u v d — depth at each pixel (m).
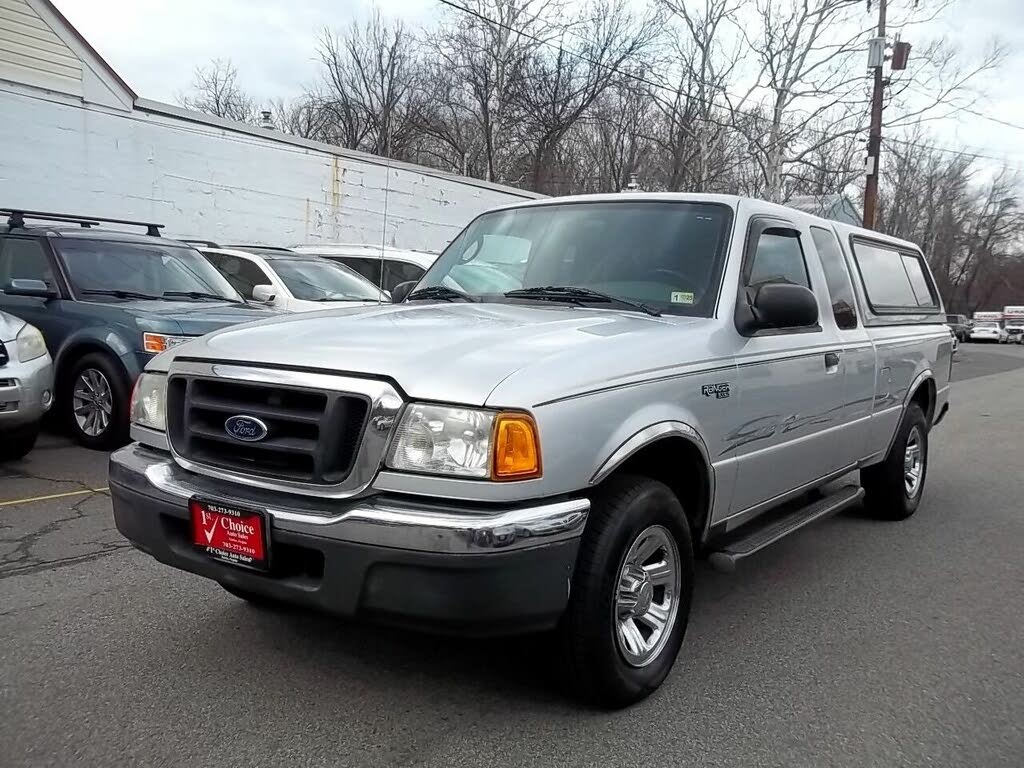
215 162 13.52
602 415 2.95
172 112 12.87
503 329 3.25
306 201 14.89
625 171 32.72
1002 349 40.81
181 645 3.64
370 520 2.65
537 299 4.04
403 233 16.80
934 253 60.00
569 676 3.06
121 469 3.29
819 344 4.52
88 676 3.34
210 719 3.04
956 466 8.59
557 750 2.92
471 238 4.76
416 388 2.72
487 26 28.48
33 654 3.52
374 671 3.44
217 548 2.97
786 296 3.74
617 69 28.75
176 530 3.18
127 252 8.26
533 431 2.72
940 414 7.00
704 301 3.83
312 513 2.76
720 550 3.85
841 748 3.03
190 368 3.17
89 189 12.09
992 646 4.02
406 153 35.62
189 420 3.13
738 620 4.25
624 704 3.19
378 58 36.31
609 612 3.00
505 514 2.66
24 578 4.38
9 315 6.62
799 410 4.29
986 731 3.20
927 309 6.64
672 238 4.11
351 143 37.47
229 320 7.48
